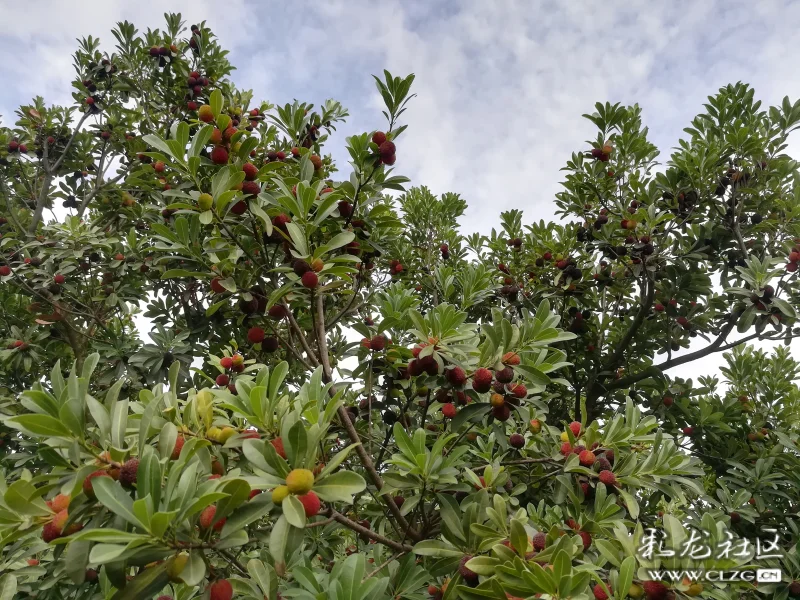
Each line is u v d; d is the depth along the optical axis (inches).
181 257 111.0
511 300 235.0
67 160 290.4
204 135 99.8
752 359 245.4
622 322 252.7
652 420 111.1
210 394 84.3
